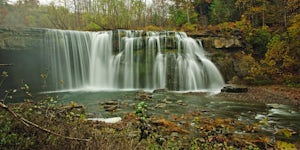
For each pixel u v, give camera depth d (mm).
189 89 20312
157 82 20656
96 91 18656
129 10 40562
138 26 40250
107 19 39344
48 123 4648
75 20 41562
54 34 19516
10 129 3826
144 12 42812
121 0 39562
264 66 21656
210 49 23312
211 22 37375
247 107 12172
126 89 20141
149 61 21172
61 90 19484
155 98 14547
